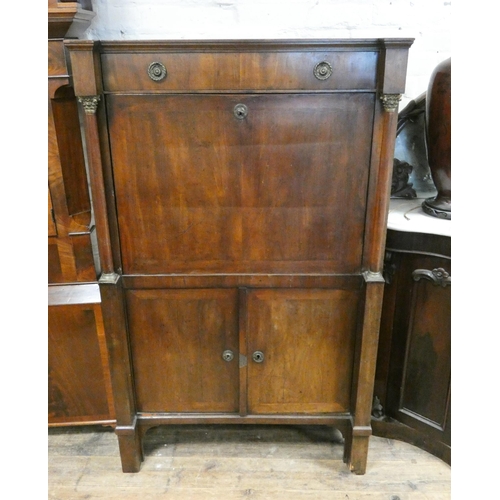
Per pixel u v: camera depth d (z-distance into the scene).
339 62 1.07
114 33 1.54
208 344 1.34
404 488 1.39
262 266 1.25
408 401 1.51
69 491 1.38
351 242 1.22
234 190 1.18
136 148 1.14
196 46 1.05
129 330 1.32
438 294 1.35
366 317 1.25
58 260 1.47
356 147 1.14
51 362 1.48
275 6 1.53
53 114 1.32
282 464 1.48
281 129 1.12
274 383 1.38
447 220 1.41
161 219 1.21
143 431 1.44
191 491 1.38
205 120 1.12
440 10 1.54
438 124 1.36
